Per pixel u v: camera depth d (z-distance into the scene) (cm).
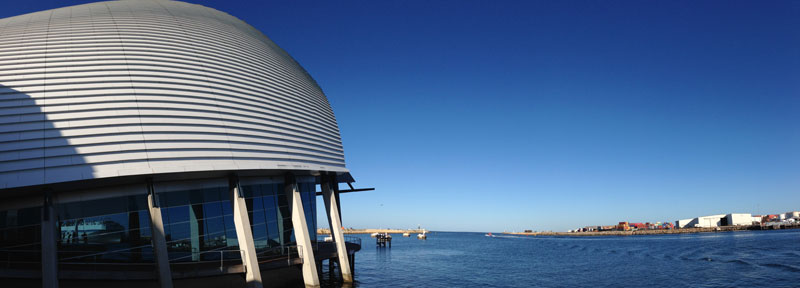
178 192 2373
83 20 2612
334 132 3575
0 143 1906
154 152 2169
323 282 3694
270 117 2822
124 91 2250
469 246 12781
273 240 2805
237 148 2492
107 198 2170
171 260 2281
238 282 2656
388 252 9438
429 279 4525
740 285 3950
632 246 10669
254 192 2731
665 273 4972
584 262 6681
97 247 2112
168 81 2425
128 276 2161
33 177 1884
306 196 3353
